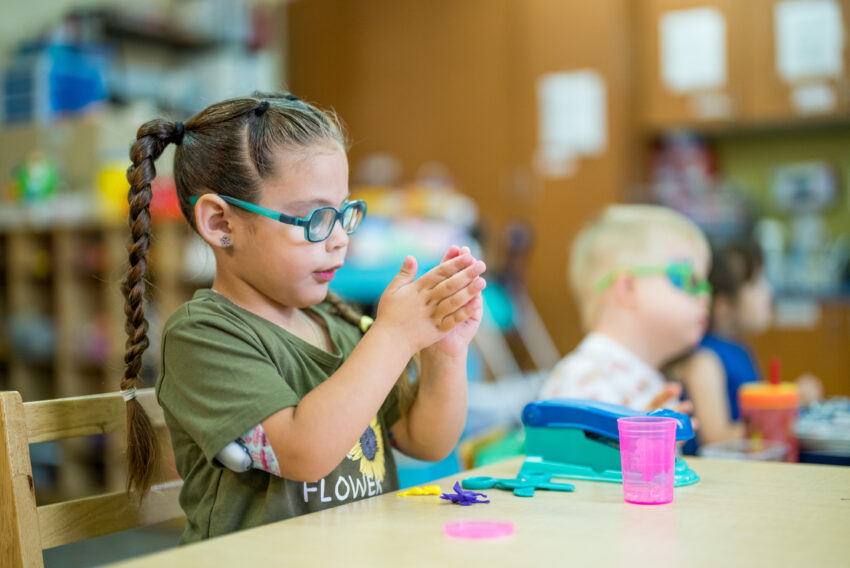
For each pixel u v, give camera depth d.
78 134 3.63
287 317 1.02
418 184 3.85
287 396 0.86
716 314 1.93
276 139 0.95
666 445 0.82
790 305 3.30
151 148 0.99
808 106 3.33
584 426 0.98
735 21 3.41
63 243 3.36
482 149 3.73
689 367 1.75
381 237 3.05
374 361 0.86
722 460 1.04
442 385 1.03
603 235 1.60
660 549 0.66
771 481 0.92
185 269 3.04
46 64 3.77
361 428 0.85
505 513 0.78
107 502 0.96
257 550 0.67
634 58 3.57
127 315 0.98
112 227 3.23
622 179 3.48
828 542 0.67
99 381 3.31
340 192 0.97
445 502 0.83
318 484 0.94
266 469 0.85
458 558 0.64
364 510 0.80
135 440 0.96
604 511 0.79
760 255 2.00
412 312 0.88
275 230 0.94
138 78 3.98
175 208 3.03
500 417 3.05
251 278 0.96
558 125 3.58
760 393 1.47
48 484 3.37
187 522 0.95
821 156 3.63
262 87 4.08
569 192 3.57
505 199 3.69
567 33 3.56
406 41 3.88
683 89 3.50
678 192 3.67
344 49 4.03
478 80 3.74
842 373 3.21
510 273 3.54
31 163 3.59
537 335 3.62
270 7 4.20
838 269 3.54
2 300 3.66
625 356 1.52
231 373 0.87
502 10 3.68
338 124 1.08
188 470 0.95
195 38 4.00
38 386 3.58
